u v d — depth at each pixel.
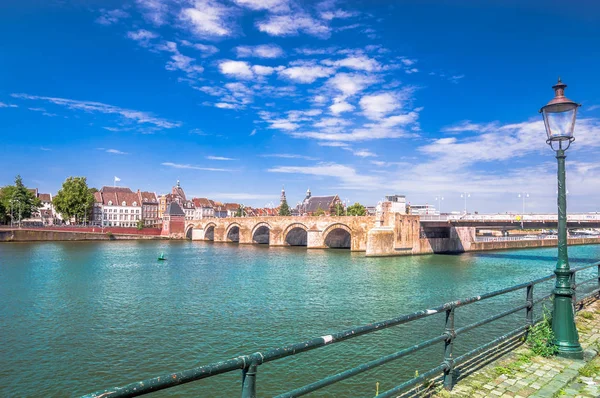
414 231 80.50
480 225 77.75
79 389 18.05
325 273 52.56
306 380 18.38
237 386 17.98
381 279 47.47
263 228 118.56
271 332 25.56
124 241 127.00
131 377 19.20
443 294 38.12
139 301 34.72
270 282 44.97
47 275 49.56
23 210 127.50
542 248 107.06
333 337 5.18
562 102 9.41
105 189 181.88
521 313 28.61
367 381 17.80
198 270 55.38
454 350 21.16
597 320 12.65
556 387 7.67
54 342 23.83
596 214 60.91
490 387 7.64
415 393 7.38
